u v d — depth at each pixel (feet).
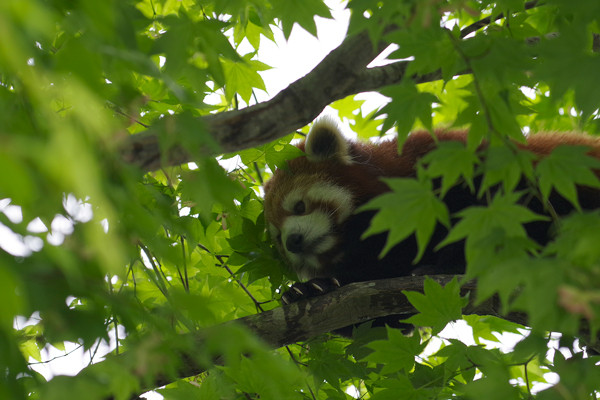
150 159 17.06
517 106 17.95
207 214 15.08
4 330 11.82
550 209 14.46
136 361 13.48
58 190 9.76
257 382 18.42
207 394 18.93
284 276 29.84
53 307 12.78
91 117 9.48
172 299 13.39
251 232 27.86
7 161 7.39
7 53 7.60
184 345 13.56
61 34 17.47
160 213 16.97
